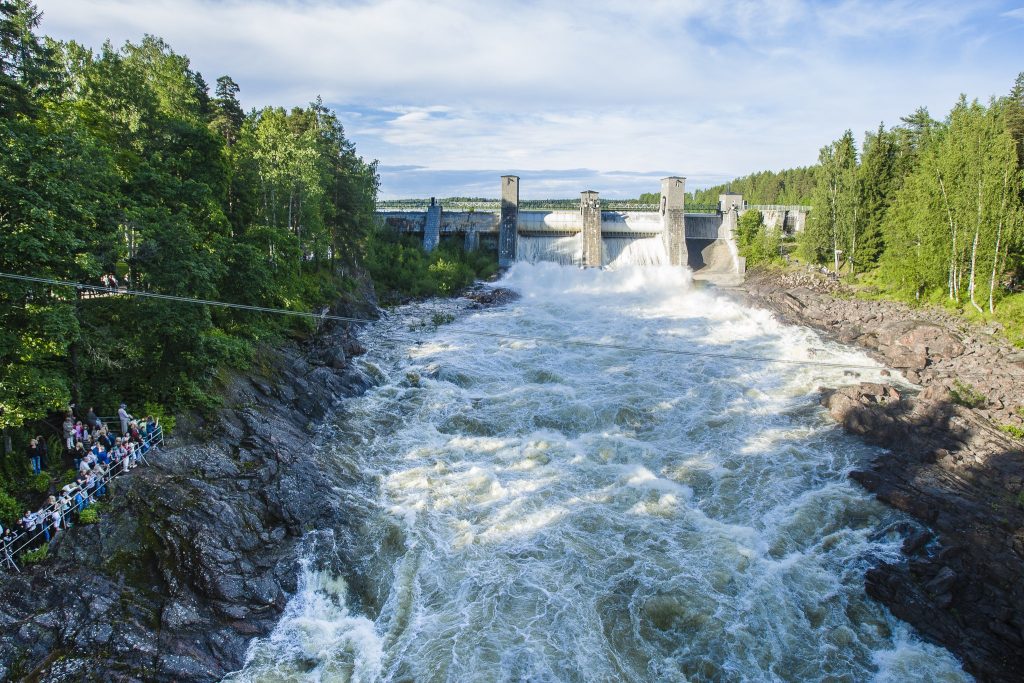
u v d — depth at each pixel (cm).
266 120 7138
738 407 4812
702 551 3212
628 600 2934
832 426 4484
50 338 2864
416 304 8006
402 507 3544
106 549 2695
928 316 6744
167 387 3694
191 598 2711
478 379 5344
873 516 3466
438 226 10400
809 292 8294
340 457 4034
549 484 3794
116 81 4553
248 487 3344
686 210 13300
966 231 6700
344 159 7988
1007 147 6456
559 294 8638
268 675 2550
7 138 2762
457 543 3275
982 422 4369
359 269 8044
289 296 5744
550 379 5362
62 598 2470
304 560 3092
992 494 3569
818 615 2883
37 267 2800
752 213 10169
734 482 3819
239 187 5847
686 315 7400
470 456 4144
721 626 2800
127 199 3600
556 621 2825
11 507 2617
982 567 3044
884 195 8725
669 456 4144
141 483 3023
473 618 2847
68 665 2314
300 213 6606
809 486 3769
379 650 2720
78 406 3275
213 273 3962
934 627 2806
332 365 5291
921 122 9119
